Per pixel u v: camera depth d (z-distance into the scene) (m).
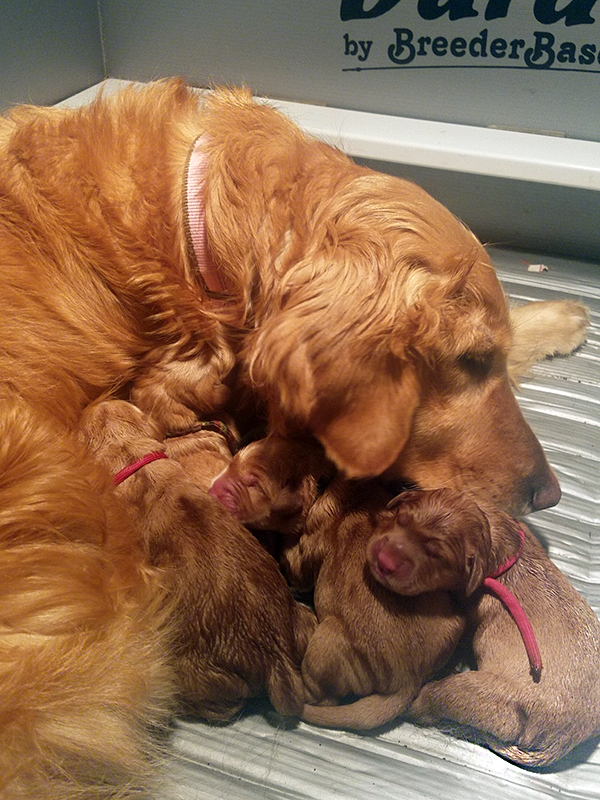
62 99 0.77
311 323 0.40
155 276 0.46
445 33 0.69
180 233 0.46
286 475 0.46
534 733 0.40
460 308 0.42
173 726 0.43
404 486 0.47
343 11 0.71
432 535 0.41
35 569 0.40
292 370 0.40
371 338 0.40
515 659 0.41
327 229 0.42
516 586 0.43
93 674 0.39
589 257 0.75
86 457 0.45
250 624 0.42
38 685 0.38
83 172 0.47
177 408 0.49
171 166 0.46
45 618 0.39
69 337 0.47
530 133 0.72
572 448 0.57
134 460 0.47
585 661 0.41
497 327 0.43
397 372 0.40
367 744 0.42
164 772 0.40
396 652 0.41
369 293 0.40
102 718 0.39
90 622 0.40
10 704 0.37
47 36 0.72
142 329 0.48
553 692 0.40
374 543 0.42
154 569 0.44
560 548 0.51
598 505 0.54
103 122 0.48
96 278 0.47
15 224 0.46
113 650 0.40
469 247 0.44
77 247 0.46
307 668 0.42
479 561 0.42
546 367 0.64
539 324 0.64
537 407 0.60
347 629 0.42
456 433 0.44
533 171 0.69
